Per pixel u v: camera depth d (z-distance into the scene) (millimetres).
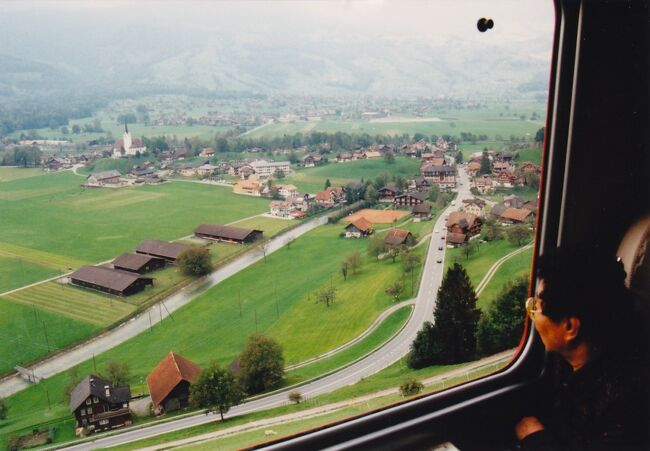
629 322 1761
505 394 2840
